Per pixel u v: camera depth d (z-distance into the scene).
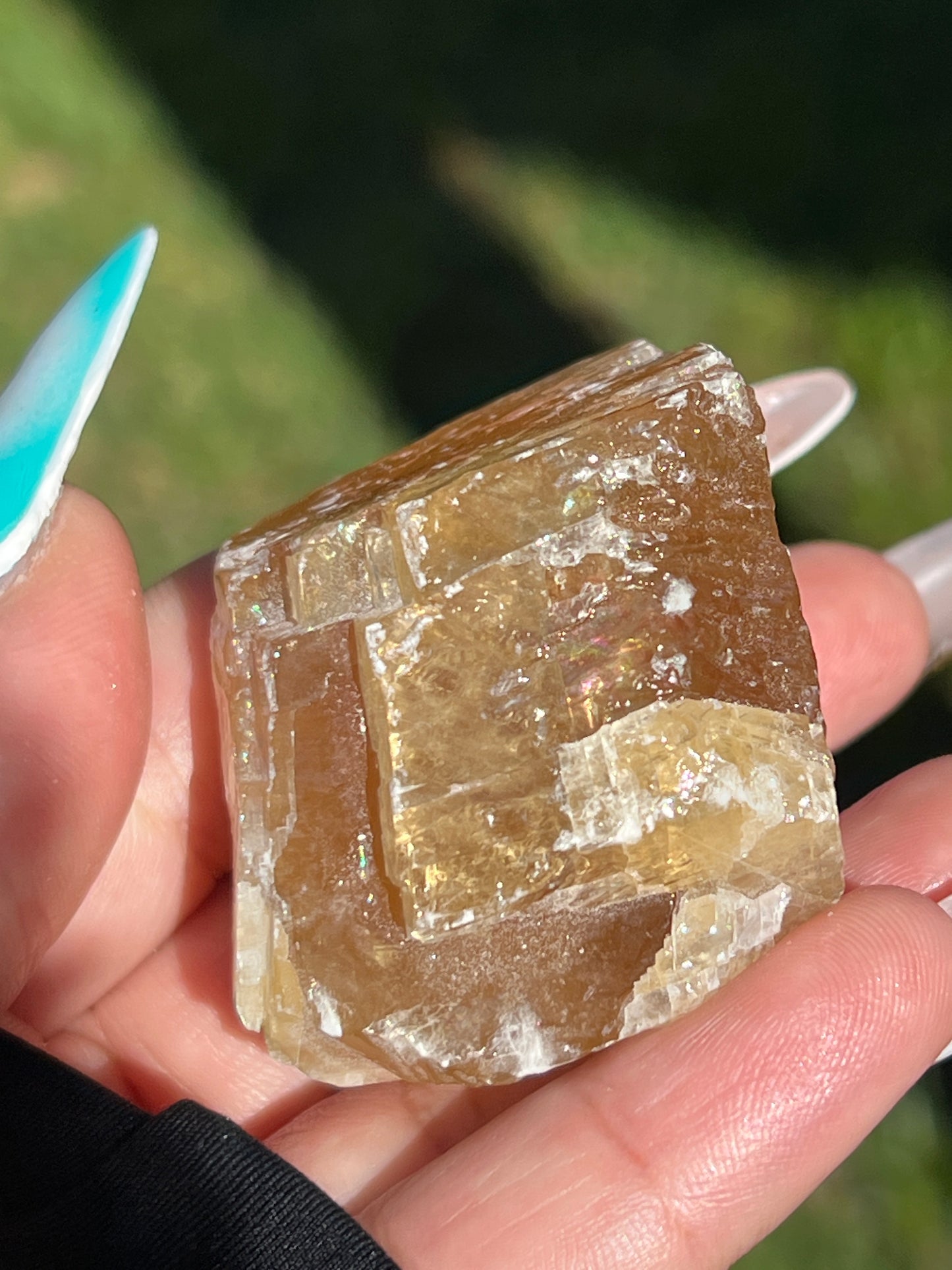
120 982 0.14
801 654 0.11
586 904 0.11
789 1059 0.11
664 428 0.11
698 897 0.11
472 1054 0.11
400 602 0.11
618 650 0.11
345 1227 0.10
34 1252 0.09
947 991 0.11
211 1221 0.10
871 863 0.13
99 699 0.11
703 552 0.11
